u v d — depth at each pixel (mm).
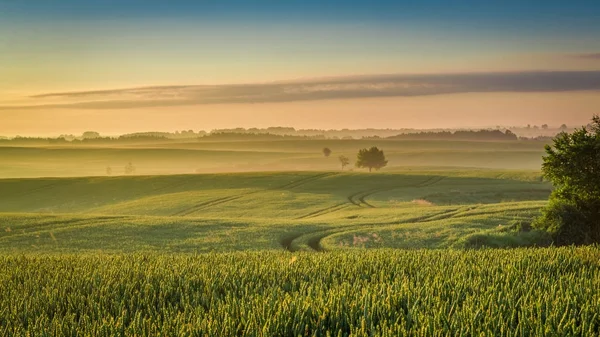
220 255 25344
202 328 10297
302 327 10406
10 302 14039
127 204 86750
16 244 44812
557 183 42938
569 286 14086
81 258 24547
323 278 16953
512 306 11922
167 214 76500
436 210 63375
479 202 85062
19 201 95500
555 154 42250
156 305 13703
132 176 115938
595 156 40781
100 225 53531
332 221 57969
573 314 11234
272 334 10078
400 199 85375
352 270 18047
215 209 77688
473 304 11875
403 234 47844
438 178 111000
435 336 9547
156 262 21844
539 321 10406
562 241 40719
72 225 53625
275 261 21000
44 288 15664
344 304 11977
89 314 12898
